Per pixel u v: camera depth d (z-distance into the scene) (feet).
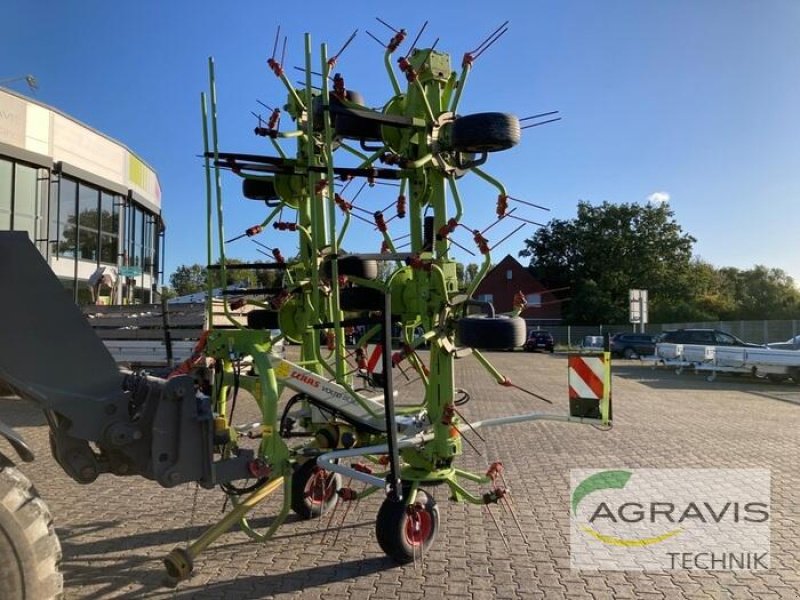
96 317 37.63
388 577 14.37
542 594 13.71
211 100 15.53
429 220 16.06
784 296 227.20
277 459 13.62
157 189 88.74
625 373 80.23
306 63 14.49
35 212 60.08
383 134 15.83
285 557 15.42
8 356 10.68
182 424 11.92
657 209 200.85
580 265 203.82
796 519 18.74
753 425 36.01
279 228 17.69
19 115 57.72
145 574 14.30
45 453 24.63
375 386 18.11
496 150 14.83
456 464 25.07
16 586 8.87
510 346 14.55
